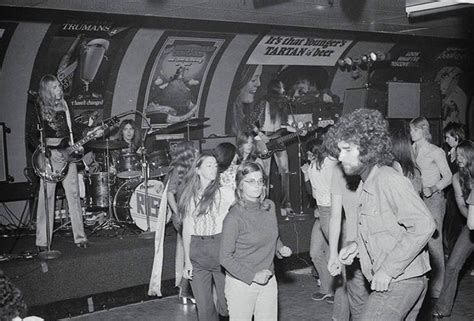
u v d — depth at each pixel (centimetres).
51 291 600
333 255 429
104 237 728
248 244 382
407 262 302
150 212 762
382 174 311
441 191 588
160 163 823
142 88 907
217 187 442
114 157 857
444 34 1103
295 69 1038
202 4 705
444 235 774
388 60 1129
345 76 1105
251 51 974
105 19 809
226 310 466
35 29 775
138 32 852
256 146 873
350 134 312
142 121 916
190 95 955
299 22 889
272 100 1016
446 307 557
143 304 650
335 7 746
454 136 731
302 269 770
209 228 437
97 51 845
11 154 828
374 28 985
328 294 631
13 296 243
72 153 686
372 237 315
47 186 674
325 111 1060
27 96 820
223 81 978
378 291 312
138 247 661
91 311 628
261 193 393
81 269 618
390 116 992
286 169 962
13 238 765
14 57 789
